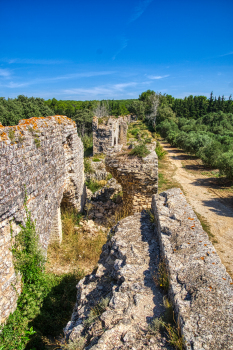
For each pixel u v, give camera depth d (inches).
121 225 230.1
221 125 1644.9
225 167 723.4
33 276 218.5
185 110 2913.4
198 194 638.5
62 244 387.2
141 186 435.5
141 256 174.1
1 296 178.1
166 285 137.9
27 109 1254.9
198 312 108.9
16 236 199.5
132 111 3196.4
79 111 2156.7
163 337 109.0
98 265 201.5
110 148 466.6
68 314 240.7
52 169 306.0
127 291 143.5
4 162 172.6
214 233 423.5
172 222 194.4
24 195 209.5
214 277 128.7
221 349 91.0
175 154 1243.8
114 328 116.0
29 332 197.0
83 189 557.9
